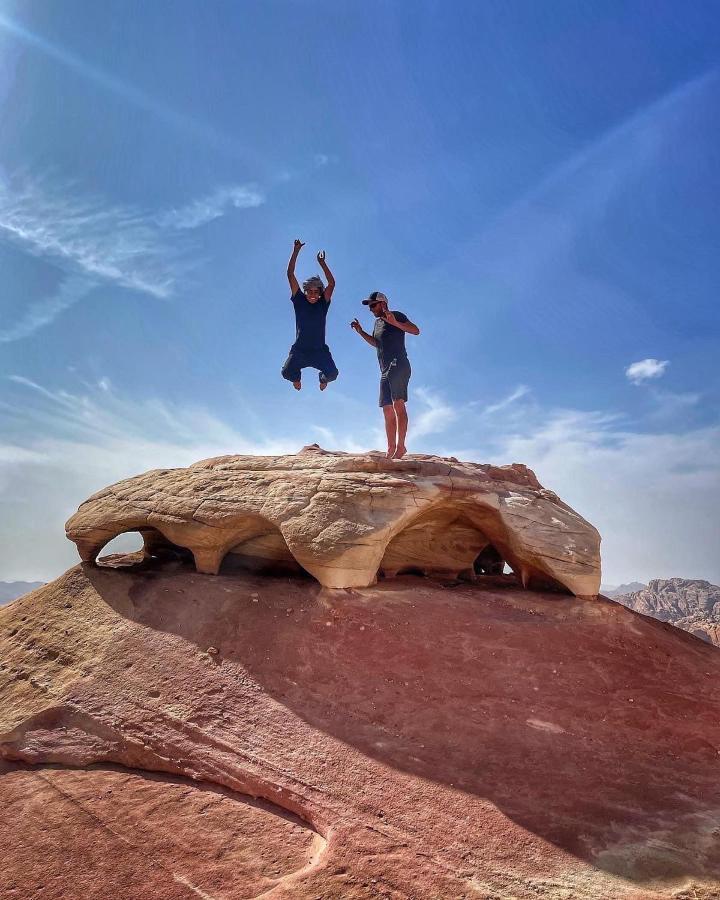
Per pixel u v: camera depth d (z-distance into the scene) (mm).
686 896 4688
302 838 6145
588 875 4965
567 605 10258
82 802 7234
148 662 9414
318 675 8250
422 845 5523
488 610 9812
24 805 7312
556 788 6094
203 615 10172
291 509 10594
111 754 8148
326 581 9875
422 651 8492
